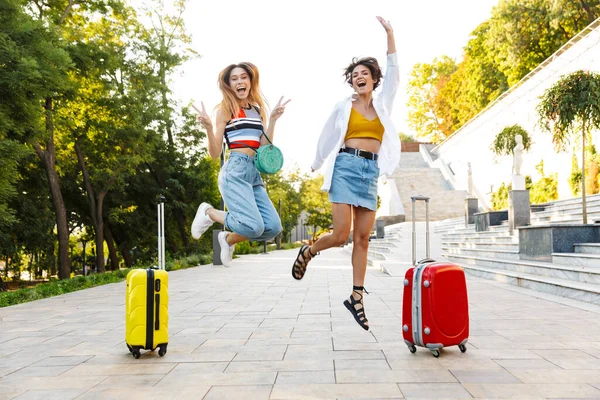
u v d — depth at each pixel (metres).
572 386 2.93
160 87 23.92
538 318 5.38
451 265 3.82
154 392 2.94
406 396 2.78
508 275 8.98
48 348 4.34
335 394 2.85
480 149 29.91
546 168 21.38
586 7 24.03
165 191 25.56
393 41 3.99
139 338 3.82
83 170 20.88
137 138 21.12
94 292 9.64
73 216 26.05
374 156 3.96
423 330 3.71
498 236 12.70
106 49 20.73
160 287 3.89
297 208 50.41
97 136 21.11
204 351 4.05
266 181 44.22
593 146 17.56
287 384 3.07
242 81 3.86
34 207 20.98
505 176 26.05
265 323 5.40
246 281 10.97
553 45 27.23
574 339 4.29
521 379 3.09
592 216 11.34
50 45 12.48
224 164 3.96
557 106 10.93
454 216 30.00
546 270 8.41
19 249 22.69
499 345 4.09
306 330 4.94
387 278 10.80
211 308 6.70
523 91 23.55
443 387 2.95
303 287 9.30
